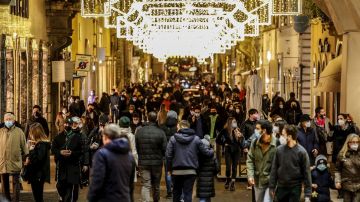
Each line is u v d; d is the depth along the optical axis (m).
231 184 27.23
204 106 42.84
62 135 22.17
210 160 20.72
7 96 31.48
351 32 29.91
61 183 22.12
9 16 31.52
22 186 27.33
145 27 33.22
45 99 39.84
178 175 20.23
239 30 30.47
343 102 30.61
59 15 42.25
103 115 25.88
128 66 95.62
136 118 28.92
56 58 42.81
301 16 41.72
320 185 20.92
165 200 24.84
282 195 17.58
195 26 33.78
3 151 22.23
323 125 28.89
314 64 48.28
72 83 49.78
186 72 175.25
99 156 13.12
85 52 57.69
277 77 59.94
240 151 28.53
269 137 18.67
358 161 19.19
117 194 13.14
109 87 75.19
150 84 89.81
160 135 22.16
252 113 26.92
